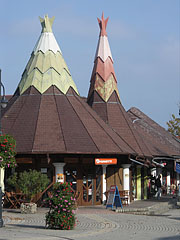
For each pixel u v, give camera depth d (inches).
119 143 1310.3
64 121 1282.0
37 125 1256.2
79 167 1232.2
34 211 1029.2
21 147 1191.6
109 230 759.7
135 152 1330.0
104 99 1509.6
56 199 752.3
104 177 1293.1
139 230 768.9
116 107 1507.1
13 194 1139.3
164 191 1852.9
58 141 1209.4
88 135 1256.8
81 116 1328.7
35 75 1384.1
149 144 1610.5
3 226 775.1
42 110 1307.8
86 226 808.9
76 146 1205.7
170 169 1971.0
